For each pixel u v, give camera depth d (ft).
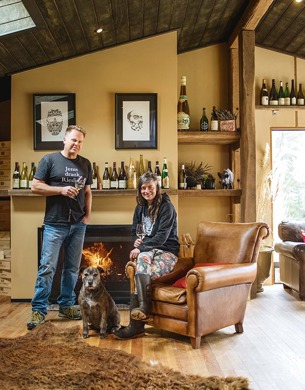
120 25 14.44
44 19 12.50
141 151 16.01
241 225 12.19
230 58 17.97
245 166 15.99
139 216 12.08
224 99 18.42
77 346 10.33
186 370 8.98
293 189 19.79
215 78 18.43
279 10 15.85
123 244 15.58
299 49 18.56
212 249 12.28
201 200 18.22
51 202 12.36
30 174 15.84
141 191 11.69
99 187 15.69
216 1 14.53
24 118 15.88
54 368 8.93
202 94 18.42
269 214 19.07
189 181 16.90
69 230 12.60
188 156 18.31
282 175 19.61
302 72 19.01
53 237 12.30
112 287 15.34
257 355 9.91
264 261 16.98
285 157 19.72
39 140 15.84
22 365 9.13
